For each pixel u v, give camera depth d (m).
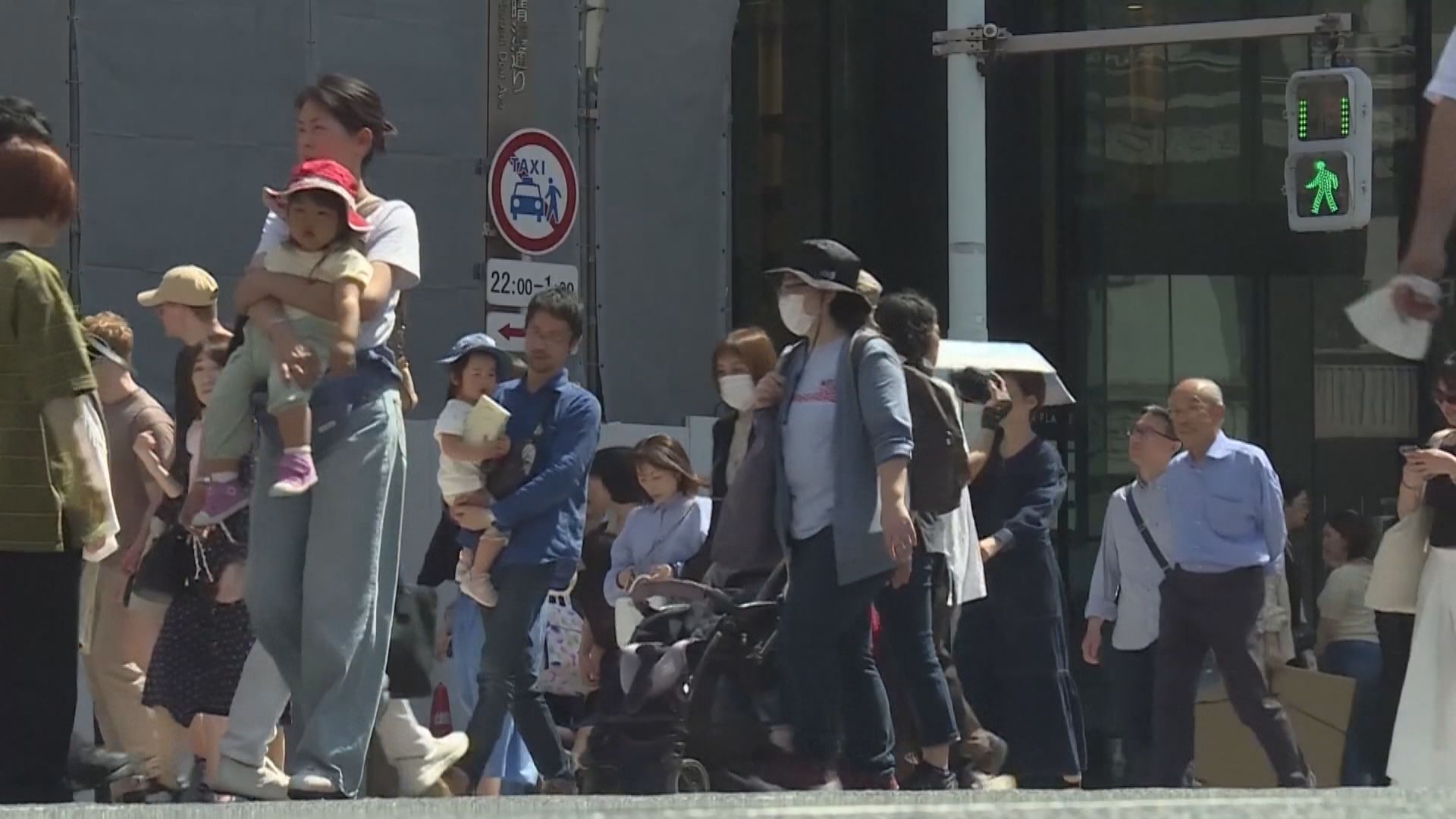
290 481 21.02
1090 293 62.41
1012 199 62.16
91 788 25.41
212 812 16.00
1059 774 36.28
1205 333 62.16
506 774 32.19
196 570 28.09
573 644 35.56
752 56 63.03
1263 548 35.38
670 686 29.34
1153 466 39.19
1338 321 61.69
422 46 48.53
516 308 43.72
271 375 21.31
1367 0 61.91
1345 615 43.38
